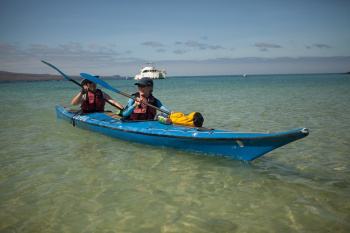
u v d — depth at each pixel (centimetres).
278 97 1419
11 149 463
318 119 716
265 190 299
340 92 1717
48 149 465
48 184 316
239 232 220
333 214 246
